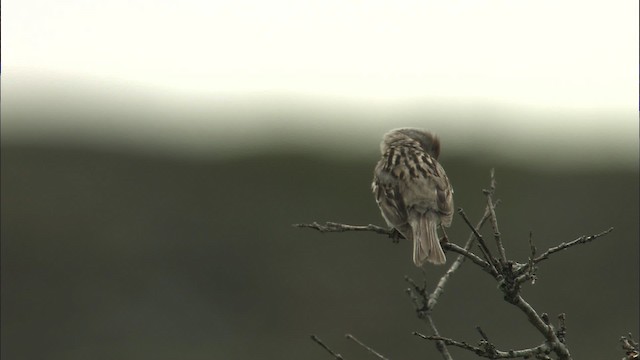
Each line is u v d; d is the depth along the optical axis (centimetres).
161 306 1884
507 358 643
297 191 2178
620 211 2048
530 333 1717
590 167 2181
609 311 1803
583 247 1944
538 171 2178
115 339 1808
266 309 1873
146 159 2281
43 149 2275
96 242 2023
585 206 2062
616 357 1689
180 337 1819
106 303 1883
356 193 2184
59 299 1898
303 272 1944
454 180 2152
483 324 1736
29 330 1839
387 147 964
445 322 1742
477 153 2231
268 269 1964
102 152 2292
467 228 1991
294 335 1812
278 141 2319
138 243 2030
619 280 1866
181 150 2327
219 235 2056
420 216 827
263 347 1783
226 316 1864
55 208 2106
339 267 1948
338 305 1852
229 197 2155
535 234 1989
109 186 2188
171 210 2133
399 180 855
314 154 2281
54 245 2016
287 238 2047
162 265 1988
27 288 1927
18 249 1997
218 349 1781
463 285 1800
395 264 1944
